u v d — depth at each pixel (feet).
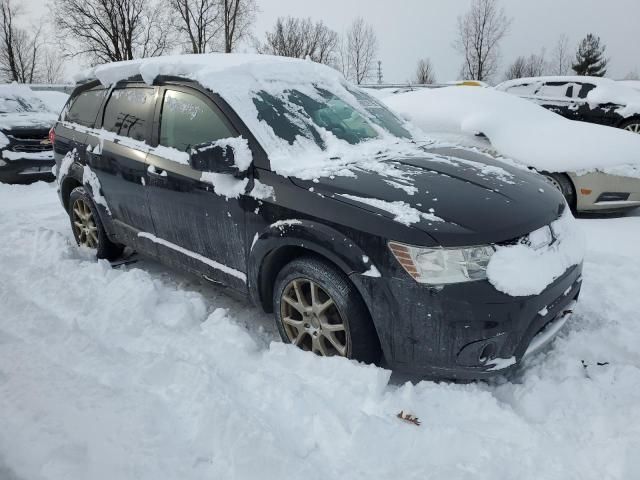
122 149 12.60
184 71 11.51
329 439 7.21
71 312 10.85
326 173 9.12
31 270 12.92
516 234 7.99
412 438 7.22
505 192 8.86
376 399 8.00
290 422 7.54
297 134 10.26
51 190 25.80
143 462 6.54
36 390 7.93
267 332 10.87
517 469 6.65
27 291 11.92
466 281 7.55
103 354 9.10
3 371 8.50
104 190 13.60
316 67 12.60
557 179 18.57
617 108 30.60
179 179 10.89
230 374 8.73
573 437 7.29
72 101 15.62
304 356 9.05
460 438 7.17
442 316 7.61
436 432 7.27
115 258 15.08
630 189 17.93
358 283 8.16
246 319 11.41
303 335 9.47
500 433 7.44
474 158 10.77
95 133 13.83
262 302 10.18
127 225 13.29
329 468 6.71
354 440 7.08
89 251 15.17
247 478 6.36
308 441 7.20
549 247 8.45
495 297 7.55
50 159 26.94
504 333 7.68
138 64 13.16
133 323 10.30
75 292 11.79
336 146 10.28
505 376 9.08
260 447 6.73
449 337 7.70
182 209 11.07
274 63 11.67
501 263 7.66
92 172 13.87
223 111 10.27
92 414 7.40
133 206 12.65
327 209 8.47
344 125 11.18
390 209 8.05
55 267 13.32
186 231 11.25
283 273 9.40
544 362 9.33
